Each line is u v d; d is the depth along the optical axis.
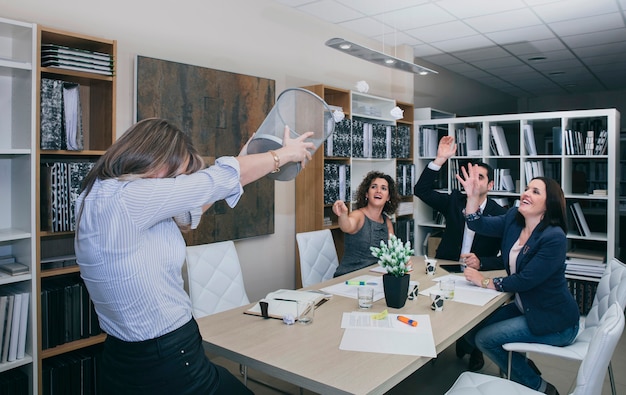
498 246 3.20
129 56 2.95
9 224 2.48
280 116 1.45
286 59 4.05
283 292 2.37
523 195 2.44
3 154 2.36
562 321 2.29
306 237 3.27
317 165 4.02
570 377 3.09
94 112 2.69
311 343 1.75
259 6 3.79
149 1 3.05
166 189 1.05
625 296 2.12
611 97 8.77
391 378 1.46
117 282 1.04
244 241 3.77
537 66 6.52
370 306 2.18
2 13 2.39
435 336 1.82
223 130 3.46
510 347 2.16
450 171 5.20
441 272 3.01
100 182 1.09
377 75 5.26
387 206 3.39
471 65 6.41
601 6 4.05
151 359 1.09
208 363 1.23
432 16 4.29
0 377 2.31
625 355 3.50
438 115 5.95
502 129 4.94
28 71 2.28
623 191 7.68
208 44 3.41
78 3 2.69
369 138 4.59
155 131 1.13
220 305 2.63
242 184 1.22
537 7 4.06
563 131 4.43
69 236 2.72
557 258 2.25
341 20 4.41
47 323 2.37
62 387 2.41
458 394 1.82
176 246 1.16
